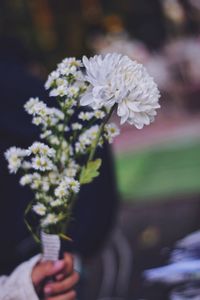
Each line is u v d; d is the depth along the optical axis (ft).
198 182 18.69
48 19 20.06
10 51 6.37
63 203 4.39
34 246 5.63
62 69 4.04
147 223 16.17
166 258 5.89
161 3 17.84
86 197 6.10
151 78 3.85
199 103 25.77
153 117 3.84
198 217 16.08
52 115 4.31
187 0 11.63
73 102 4.16
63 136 4.46
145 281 5.88
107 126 4.32
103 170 6.18
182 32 19.80
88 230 6.10
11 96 5.71
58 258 4.73
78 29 20.83
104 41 21.25
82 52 20.75
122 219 16.44
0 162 5.53
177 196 17.51
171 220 16.16
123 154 22.50
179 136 23.82
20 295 4.73
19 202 5.56
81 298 6.35
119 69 3.76
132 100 3.75
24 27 15.15
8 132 5.57
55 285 4.83
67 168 4.48
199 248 5.78
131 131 24.84
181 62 22.95
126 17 20.85
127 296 12.34
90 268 13.52
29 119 5.71
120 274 13.21
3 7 12.17
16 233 5.57
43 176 4.42
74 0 20.66
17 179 5.57
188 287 5.66
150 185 19.02
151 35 20.68
